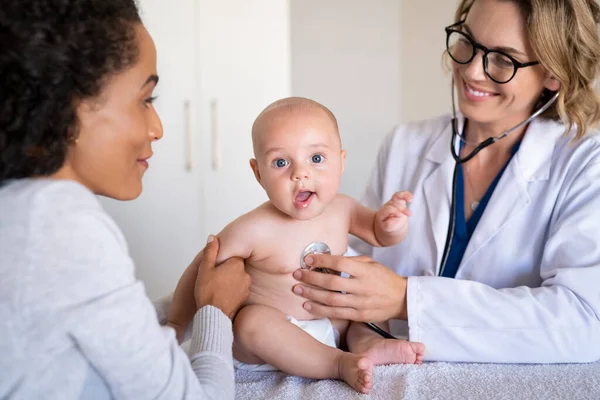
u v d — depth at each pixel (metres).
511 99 1.32
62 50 0.67
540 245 1.31
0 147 0.67
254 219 1.10
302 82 3.12
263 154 1.05
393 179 1.59
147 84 0.78
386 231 1.18
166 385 0.70
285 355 1.03
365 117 3.11
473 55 1.31
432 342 1.15
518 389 1.02
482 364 1.15
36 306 0.64
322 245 1.12
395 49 3.03
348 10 3.03
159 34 2.50
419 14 2.97
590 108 1.33
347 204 1.21
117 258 0.70
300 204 1.04
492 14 1.28
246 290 1.04
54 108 0.69
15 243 0.65
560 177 1.31
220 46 2.52
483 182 1.43
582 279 1.16
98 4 0.71
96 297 0.67
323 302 1.11
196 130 2.56
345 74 3.08
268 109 1.09
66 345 0.66
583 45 1.26
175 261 2.62
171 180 2.58
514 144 1.42
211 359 0.83
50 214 0.66
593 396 0.99
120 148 0.75
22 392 0.65
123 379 0.68
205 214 2.60
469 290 1.16
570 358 1.14
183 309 1.11
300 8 3.06
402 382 1.02
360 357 1.00
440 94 3.00
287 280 1.11
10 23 0.65
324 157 1.05
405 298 1.17
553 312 1.14
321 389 0.99
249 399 0.99
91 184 0.77
